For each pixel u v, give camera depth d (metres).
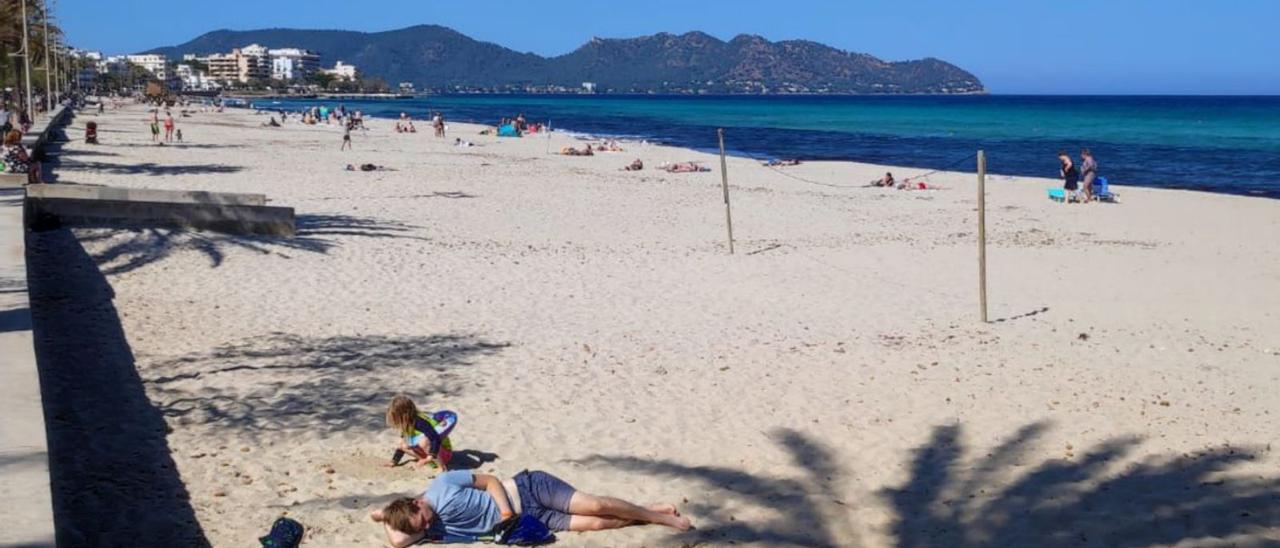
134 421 9.69
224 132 63.34
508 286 16.94
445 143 59.03
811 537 7.68
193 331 13.21
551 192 31.66
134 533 7.20
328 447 9.24
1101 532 7.84
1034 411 10.80
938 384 11.73
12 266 13.29
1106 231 25.61
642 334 13.93
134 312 13.98
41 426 7.40
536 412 10.45
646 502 8.24
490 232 22.92
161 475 8.38
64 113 67.38
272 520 7.58
